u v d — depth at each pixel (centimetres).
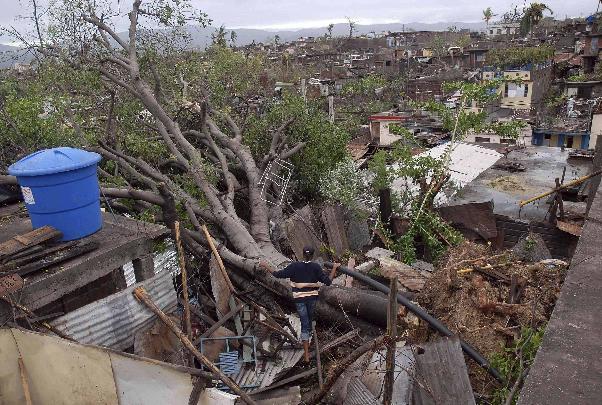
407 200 1445
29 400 471
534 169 1848
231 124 1516
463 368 501
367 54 7794
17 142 1138
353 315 812
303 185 1545
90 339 529
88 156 579
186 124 1511
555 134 3070
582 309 325
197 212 1098
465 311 742
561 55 5703
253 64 2567
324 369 720
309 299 729
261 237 1084
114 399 468
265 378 682
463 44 8169
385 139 2834
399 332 717
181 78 1506
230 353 686
